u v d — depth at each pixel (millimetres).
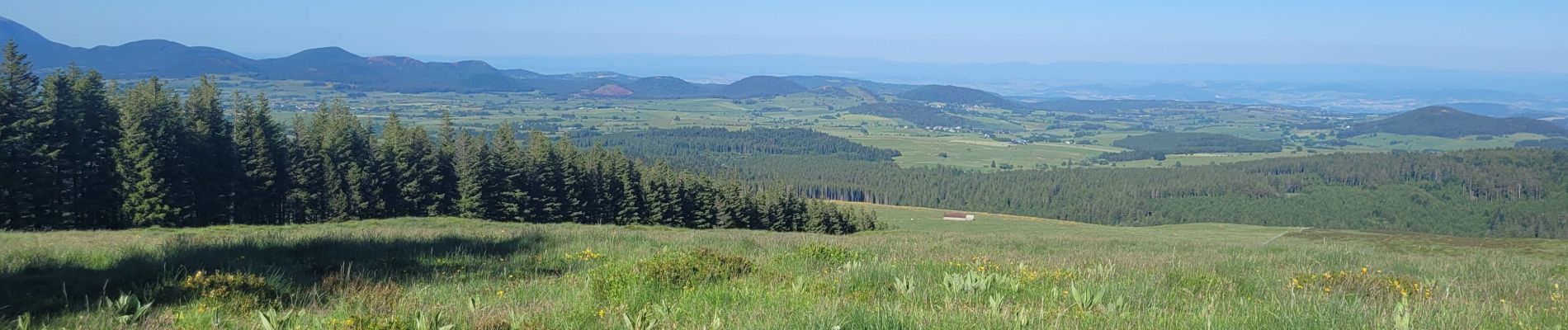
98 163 43094
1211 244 24391
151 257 12234
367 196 55625
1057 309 7406
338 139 53875
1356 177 140875
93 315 7578
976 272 9703
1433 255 20094
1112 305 7535
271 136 50750
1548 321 7418
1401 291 9508
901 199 154125
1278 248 20734
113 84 46469
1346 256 17578
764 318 6988
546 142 63031
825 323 6531
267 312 7543
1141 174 164250
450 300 8875
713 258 10547
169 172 44938
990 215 131000
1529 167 125312
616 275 9469
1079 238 27766
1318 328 6777
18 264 10820
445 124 60469
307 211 53000
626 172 67125
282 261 12312
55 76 41312
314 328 6859
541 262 13234
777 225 77062
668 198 69375
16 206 39250
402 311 7938
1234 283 10203
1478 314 7621
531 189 61938
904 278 9039
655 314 7379
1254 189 142375
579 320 7184
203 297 8180
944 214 123750
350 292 9219
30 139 39469
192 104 47188
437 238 17891
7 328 7168
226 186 48062
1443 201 124625
